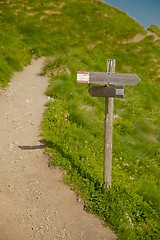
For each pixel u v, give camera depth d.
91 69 25.19
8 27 33.38
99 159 13.04
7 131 14.25
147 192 11.50
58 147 12.98
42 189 11.12
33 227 9.80
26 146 13.17
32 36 32.91
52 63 23.55
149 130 16.61
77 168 11.89
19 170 11.91
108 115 10.43
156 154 14.92
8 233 9.46
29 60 26.16
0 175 11.59
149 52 35.16
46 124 14.80
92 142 14.04
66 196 10.88
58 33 36.28
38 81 21.56
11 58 23.17
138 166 13.77
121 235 9.71
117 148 14.33
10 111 16.20
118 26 42.22
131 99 21.30
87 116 15.96
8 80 20.42
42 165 12.12
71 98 18.34
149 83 26.67
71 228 9.87
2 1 41.12
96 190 11.05
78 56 26.89
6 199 10.62
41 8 41.56
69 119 15.63
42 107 16.86
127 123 16.75
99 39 37.22
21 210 10.30
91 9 45.28
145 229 10.11
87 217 10.22
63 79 21.56
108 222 10.06
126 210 10.46
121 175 12.48
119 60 31.20
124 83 9.98
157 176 13.47
